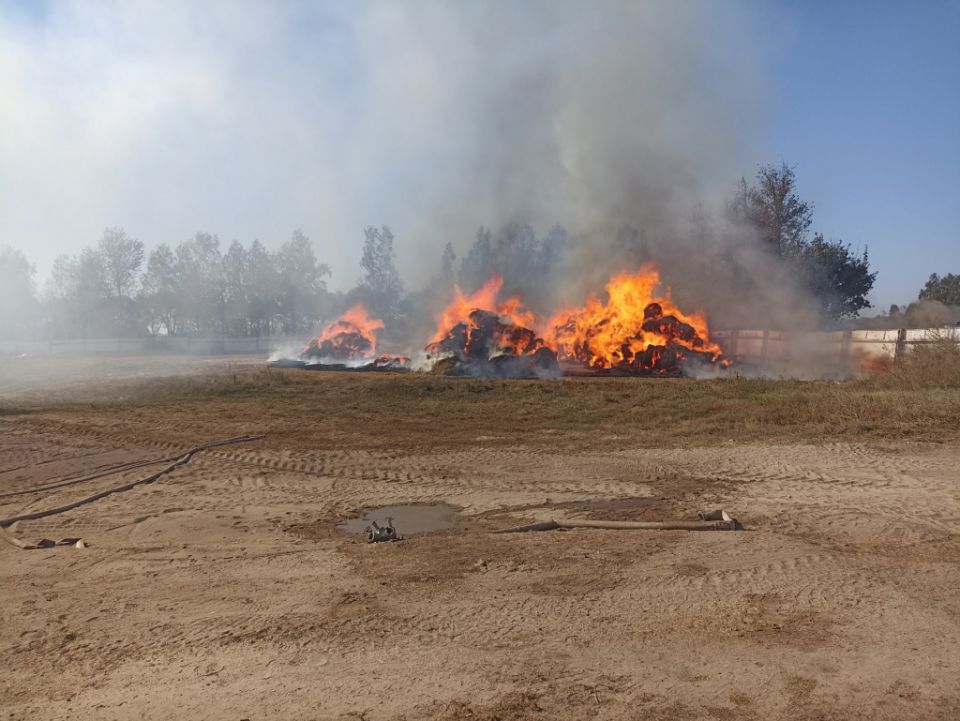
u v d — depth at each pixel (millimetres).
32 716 3941
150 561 6770
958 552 6109
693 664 4199
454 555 6605
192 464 11914
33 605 5699
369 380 26594
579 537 7094
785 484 9227
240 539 7469
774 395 18000
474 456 12164
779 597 5207
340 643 4707
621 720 3602
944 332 19531
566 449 12578
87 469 11578
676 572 5883
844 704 3676
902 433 12102
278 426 16219
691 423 14891
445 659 4402
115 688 4230
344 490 9836
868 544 6457
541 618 5004
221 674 4340
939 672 3969
